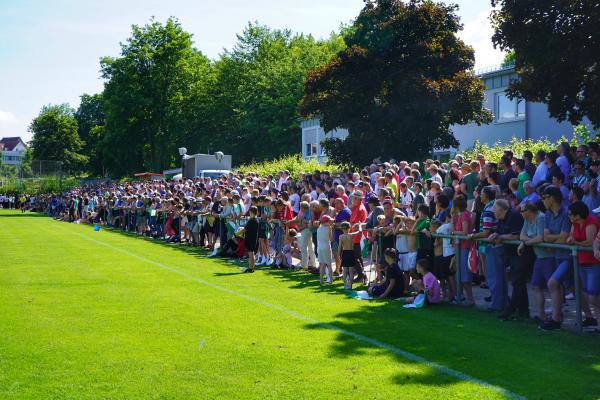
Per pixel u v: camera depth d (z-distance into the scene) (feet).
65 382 21.57
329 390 20.52
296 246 56.90
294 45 285.43
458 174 49.42
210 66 271.49
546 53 58.70
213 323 30.81
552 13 58.49
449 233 36.37
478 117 102.89
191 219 77.46
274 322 31.04
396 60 106.73
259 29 282.77
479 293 40.11
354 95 106.01
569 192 39.47
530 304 36.11
